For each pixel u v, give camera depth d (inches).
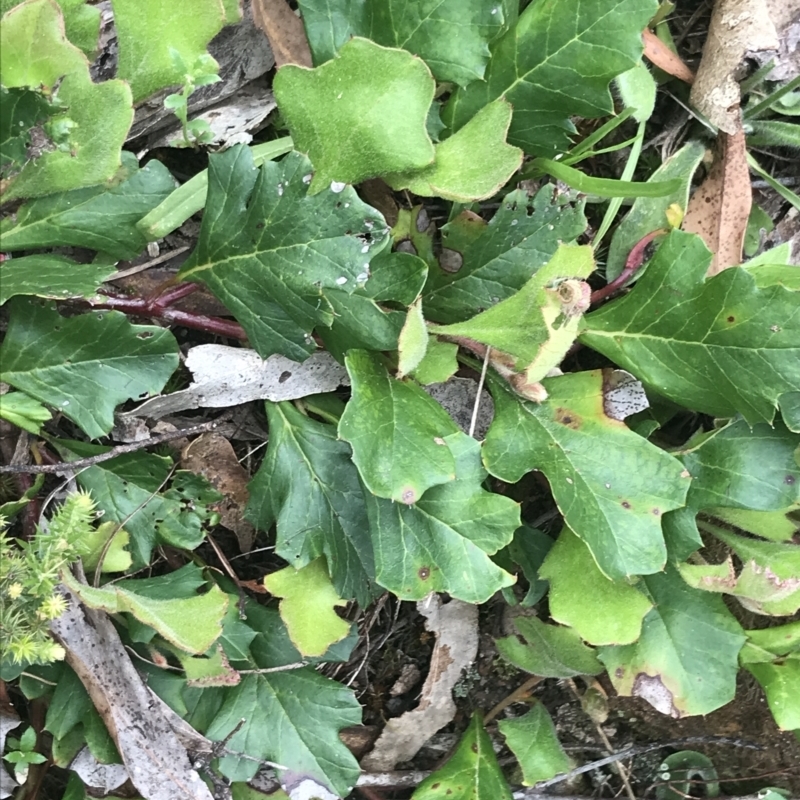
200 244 11.2
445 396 12.7
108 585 11.5
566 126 11.9
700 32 13.5
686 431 13.8
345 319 11.1
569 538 12.5
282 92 11.0
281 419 12.2
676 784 14.9
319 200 10.7
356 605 13.3
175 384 12.2
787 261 13.1
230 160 10.9
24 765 11.8
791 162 13.9
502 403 12.2
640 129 12.8
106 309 11.4
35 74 10.0
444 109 12.0
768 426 12.3
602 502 11.8
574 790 14.8
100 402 10.9
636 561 11.7
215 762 12.4
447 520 11.6
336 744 12.5
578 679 14.4
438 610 13.6
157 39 10.8
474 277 12.1
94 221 11.0
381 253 11.0
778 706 12.8
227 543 13.0
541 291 11.3
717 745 14.9
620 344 12.3
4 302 10.5
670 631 12.8
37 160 10.5
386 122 10.9
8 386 11.1
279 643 12.5
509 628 13.9
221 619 11.3
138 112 11.6
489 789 13.3
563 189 13.0
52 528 10.5
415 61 10.8
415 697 14.2
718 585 12.5
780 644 13.0
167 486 12.2
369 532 12.1
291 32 11.8
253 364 12.0
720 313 11.6
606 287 13.1
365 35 11.4
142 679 11.9
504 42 11.7
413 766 14.3
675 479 11.9
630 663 12.8
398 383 11.6
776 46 12.6
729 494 12.3
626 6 11.3
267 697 12.5
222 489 12.6
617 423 12.1
